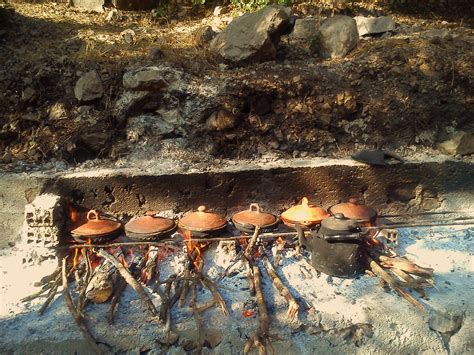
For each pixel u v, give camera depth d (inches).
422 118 104.2
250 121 101.2
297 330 72.5
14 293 76.7
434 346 74.8
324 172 95.0
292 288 78.3
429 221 96.9
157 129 99.7
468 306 75.9
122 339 69.9
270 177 93.8
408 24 135.5
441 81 106.3
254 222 86.4
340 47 113.9
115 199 91.3
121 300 75.1
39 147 97.5
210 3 145.7
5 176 89.0
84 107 100.5
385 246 86.8
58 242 82.4
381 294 77.4
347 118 103.9
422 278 80.2
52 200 82.9
